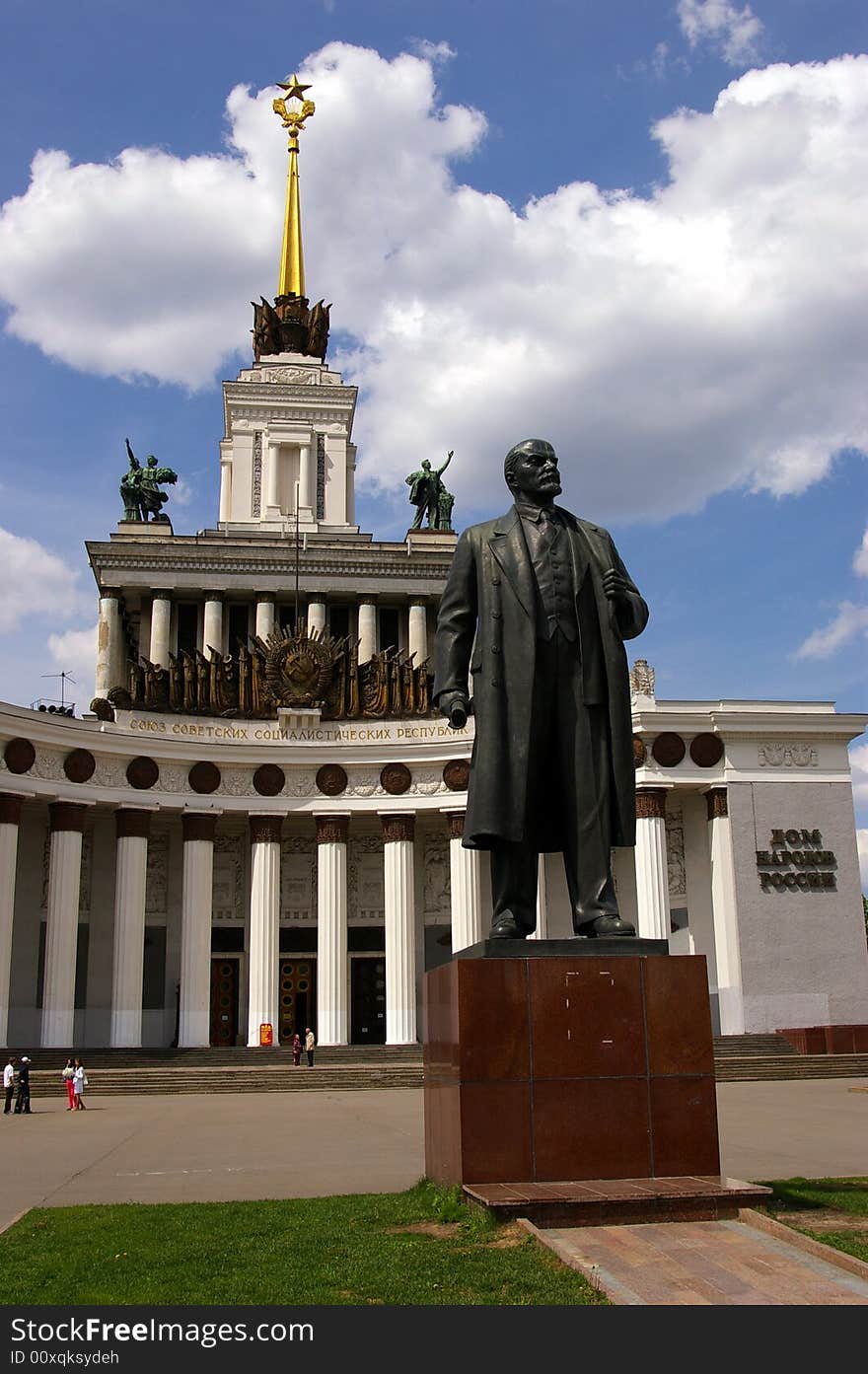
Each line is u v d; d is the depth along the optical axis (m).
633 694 54.94
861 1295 8.51
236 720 55.62
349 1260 10.18
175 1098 39.97
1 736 47.72
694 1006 11.57
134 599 73.81
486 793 12.30
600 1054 11.34
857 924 53.06
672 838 56.47
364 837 59.28
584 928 12.37
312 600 73.19
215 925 57.25
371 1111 32.12
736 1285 8.73
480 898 53.38
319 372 84.06
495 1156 11.06
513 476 13.30
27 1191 17.44
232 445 81.94
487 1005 11.29
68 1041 48.41
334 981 52.97
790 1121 26.06
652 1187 10.83
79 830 50.41
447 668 13.09
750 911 52.41
